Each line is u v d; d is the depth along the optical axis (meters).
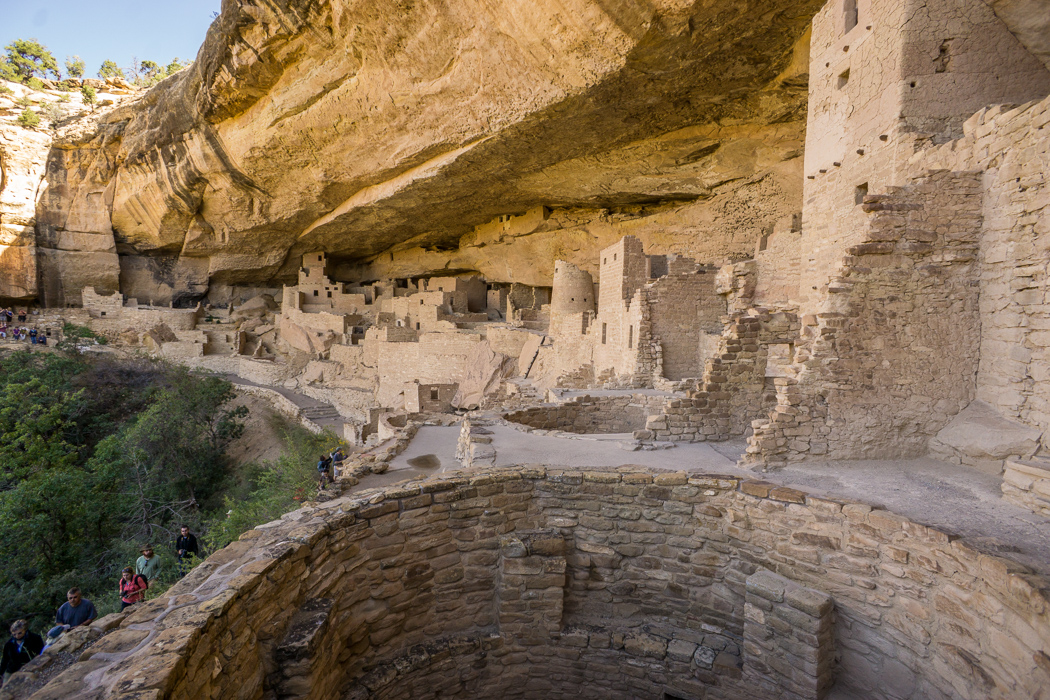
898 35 7.42
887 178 7.66
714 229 20.41
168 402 25.44
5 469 19.50
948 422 6.58
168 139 27.50
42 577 14.09
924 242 6.59
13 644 6.59
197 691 3.31
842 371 6.79
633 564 6.59
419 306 31.98
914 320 6.66
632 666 6.27
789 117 14.59
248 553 4.57
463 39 13.89
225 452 27.41
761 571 5.90
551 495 6.77
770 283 13.85
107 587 14.41
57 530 15.07
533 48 12.87
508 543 6.46
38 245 37.25
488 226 29.77
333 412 30.95
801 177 16.27
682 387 14.30
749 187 17.88
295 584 4.70
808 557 5.61
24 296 36.47
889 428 6.77
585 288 23.88
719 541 6.29
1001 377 6.12
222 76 19.86
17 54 45.25
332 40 16.30
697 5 10.48
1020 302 5.85
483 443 9.04
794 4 10.48
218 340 38.84
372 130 19.14
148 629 3.46
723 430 9.40
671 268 16.34
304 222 31.92
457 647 6.16
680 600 6.43
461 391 24.92
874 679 5.10
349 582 5.52
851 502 5.48
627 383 16.06
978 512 5.20
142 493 20.33
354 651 5.52
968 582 4.40
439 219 28.72
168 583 12.81
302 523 5.25
